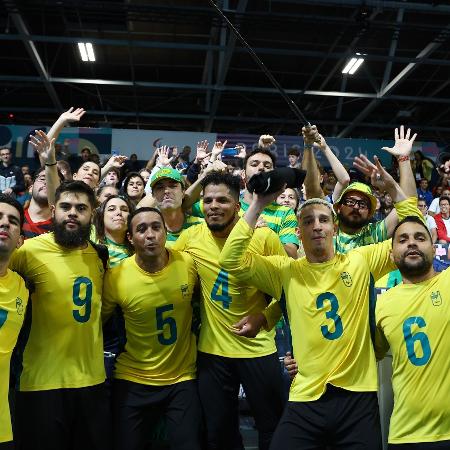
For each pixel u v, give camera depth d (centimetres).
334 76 1299
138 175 490
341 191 364
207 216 281
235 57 1216
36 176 375
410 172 308
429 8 952
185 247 300
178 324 282
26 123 1598
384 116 1588
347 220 337
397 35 1033
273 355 283
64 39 1042
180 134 1086
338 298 254
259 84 1380
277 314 278
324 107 1469
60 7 970
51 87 1273
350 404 242
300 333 256
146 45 1054
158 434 306
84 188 274
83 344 264
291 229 357
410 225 254
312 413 245
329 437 246
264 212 365
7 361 240
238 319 279
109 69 1305
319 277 259
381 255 268
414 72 1283
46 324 262
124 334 287
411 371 238
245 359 275
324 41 1112
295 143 1064
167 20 1001
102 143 1073
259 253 289
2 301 241
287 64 1248
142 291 277
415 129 1547
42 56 1244
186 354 286
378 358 266
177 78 1353
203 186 286
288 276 266
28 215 376
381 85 1321
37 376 258
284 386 307
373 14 977
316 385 247
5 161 854
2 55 1248
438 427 230
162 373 278
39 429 254
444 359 233
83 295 267
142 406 274
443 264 454
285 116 1569
